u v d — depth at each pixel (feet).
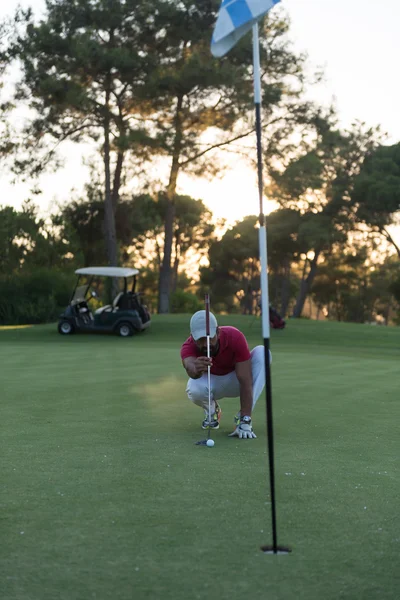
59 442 20.61
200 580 10.41
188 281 270.05
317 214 160.86
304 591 10.06
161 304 123.95
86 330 85.25
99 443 20.51
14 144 111.24
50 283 130.62
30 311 126.21
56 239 150.61
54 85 101.81
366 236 164.76
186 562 11.10
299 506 14.24
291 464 18.06
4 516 13.37
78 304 86.74
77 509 13.88
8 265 145.89
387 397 31.55
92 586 10.16
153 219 189.57
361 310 257.55
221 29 13.75
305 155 116.37
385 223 157.38
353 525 13.03
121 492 15.12
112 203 115.75
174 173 113.80
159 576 10.54
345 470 17.47
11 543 11.88
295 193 122.21
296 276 244.42
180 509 13.94
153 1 102.53
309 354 58.23
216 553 11.51
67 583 10.25
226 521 13.20
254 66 13.51
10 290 128.77
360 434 22.58
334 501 14.64
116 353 55.47
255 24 13.65
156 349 61.16
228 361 22.06
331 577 10.56
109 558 11.24
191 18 105.91
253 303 233.96
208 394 22.29
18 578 10.41
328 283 236.43
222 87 104.12
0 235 144.05
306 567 10.94
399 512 13.92
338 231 159.63
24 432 22.20
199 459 18.48
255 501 14.57
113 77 103.76
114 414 25.94
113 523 13.01
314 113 112.88
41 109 109.29
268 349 12.89
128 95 108.27
